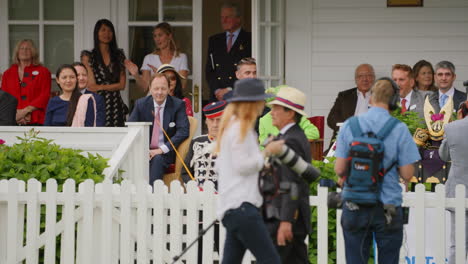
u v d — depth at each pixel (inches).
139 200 828.6
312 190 848.3
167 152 1066.1
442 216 796.6
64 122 1117.7
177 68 1321.4
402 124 706.8
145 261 831.1
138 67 1344.7
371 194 692.1
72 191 829.8
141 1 1344.7
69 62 1338.6
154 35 1315.2
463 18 1285.7
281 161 658.2
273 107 692.1
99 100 1120.8
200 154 971.9
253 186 659.4
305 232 681.6
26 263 834.2
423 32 1286.9
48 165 866.8
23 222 842.8
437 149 986.1
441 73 1147.9
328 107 1293.1
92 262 836.6
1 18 1332.4
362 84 1230.3
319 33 1293.1
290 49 1293.1
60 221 832.3
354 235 703.7
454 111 1055.6
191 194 820.6
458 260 796.6
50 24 1337.4
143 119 1088.2
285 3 1295.5
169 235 841.5
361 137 699.4
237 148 651.5
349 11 1291.8
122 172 933.2
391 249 703.7
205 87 1510.8
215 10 1593.3
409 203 800.3
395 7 1288.1
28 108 1240.8
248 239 655.8
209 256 821.2
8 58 1333.7
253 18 1246.9
